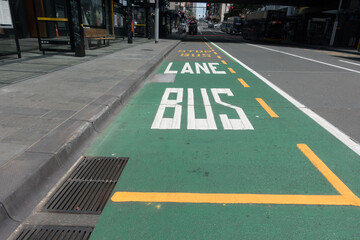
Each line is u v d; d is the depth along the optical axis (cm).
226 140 375
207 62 1203
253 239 203
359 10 2603
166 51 1416
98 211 233
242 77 848
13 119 374
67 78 654
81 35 1037
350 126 438
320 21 3241
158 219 223
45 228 213
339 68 1098
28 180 239
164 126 422
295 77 869
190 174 289
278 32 3175
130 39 1844
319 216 229
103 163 313
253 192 260
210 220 222
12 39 1252
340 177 288
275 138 385
